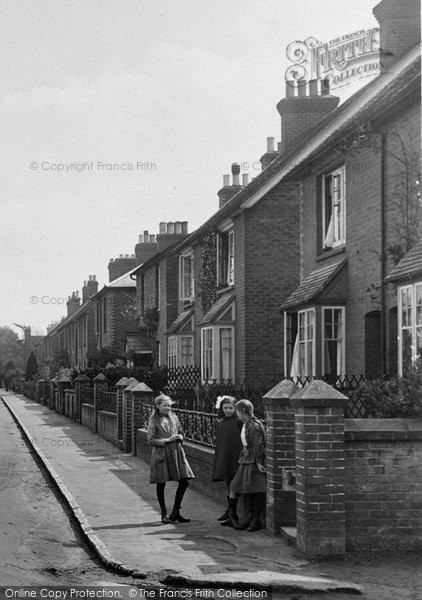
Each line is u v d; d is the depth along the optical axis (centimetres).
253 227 2272
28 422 3388
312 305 1689
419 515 891
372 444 892
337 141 1595
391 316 1452
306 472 874
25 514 1205
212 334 2380
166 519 1095
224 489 1232
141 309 4162
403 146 1412
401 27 1809
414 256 1283
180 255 3250
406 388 958
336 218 1775
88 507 1223
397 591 742
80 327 6194
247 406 1035
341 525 871
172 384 2225
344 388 1362
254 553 894
